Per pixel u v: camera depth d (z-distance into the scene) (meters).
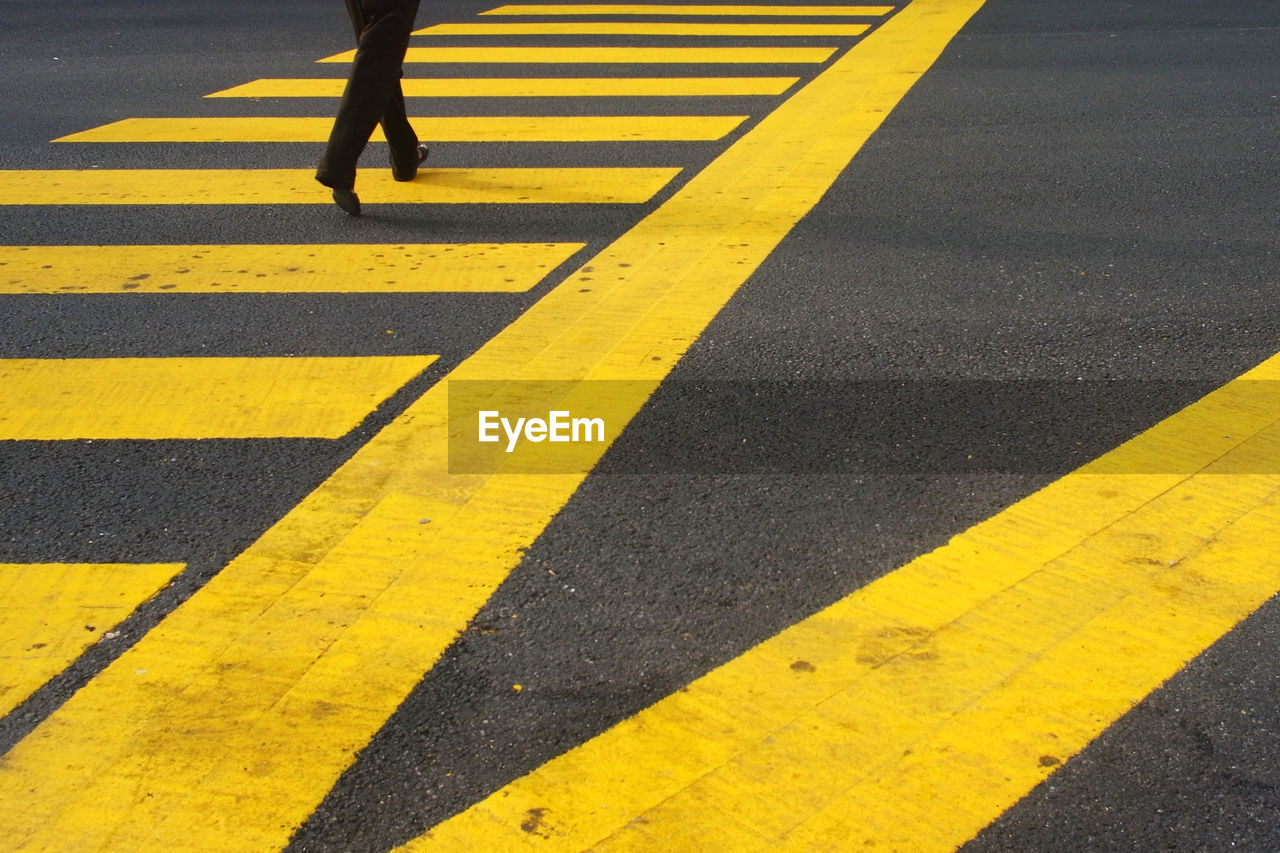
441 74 9.30
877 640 2.85
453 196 6.41
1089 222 5.79
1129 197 6.13
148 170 6.99
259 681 2.77
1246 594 2.97
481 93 8.68
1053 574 3.07
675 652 2.84
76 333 4.75
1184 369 4.21
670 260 5.41
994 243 5.53
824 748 2.52
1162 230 5.64
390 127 6.45
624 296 5.01
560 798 2.42
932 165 6.76
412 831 2.36
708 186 6.48
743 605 3.00
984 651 2.79
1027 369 4.24
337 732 2.61
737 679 2.74
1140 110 7.80
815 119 7.81
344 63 9.81
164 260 5.55
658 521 3.37
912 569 3.11
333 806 2.42
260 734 2.61
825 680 2.72
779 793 2.41
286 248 5.69
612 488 3.54
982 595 3.00
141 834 2.36
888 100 8.24
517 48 10.26
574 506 3.45
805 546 3.23
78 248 5.73
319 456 3.77
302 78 9.29
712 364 4.34
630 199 6.29
